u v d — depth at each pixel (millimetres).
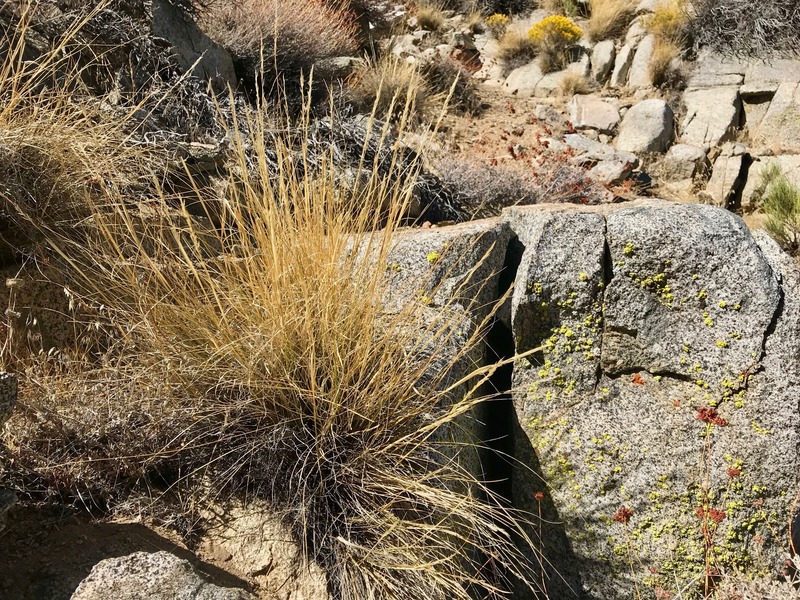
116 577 1785
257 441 2395
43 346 2518
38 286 2602
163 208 2777
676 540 2896
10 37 3709
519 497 3078
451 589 2215
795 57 9375
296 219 2592
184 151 3805
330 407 2377
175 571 1819
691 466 2959
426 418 2531
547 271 3184
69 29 3854
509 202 6176
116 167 2994
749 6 9695
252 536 2260
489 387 3314
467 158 6691
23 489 2148
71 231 2732
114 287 2547
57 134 2701
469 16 11938
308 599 2127
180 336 2512
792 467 2895
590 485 3010
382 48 10195
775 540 2885
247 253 2568
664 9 10312
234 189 2637
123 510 2256
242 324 2523
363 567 2180
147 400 2402
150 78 4402
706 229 3145
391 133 5605
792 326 3027
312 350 2338
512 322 3211
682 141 8812
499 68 10781
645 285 3158
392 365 2479
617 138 8883
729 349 3047
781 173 7941
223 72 5523
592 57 10398
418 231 3455
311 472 2369
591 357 3158
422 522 2361
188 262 2410
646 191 8141
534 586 2947
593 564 2945
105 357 2428
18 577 1863
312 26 7656
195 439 2350
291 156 2756
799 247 6461
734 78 9320
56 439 2244
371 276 2699
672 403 3062
